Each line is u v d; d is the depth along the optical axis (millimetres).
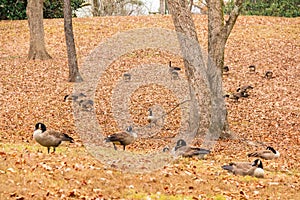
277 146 18250
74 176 11656
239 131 20516
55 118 21547
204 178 12633
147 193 11039
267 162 15508
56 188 10586
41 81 28156
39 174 11391
